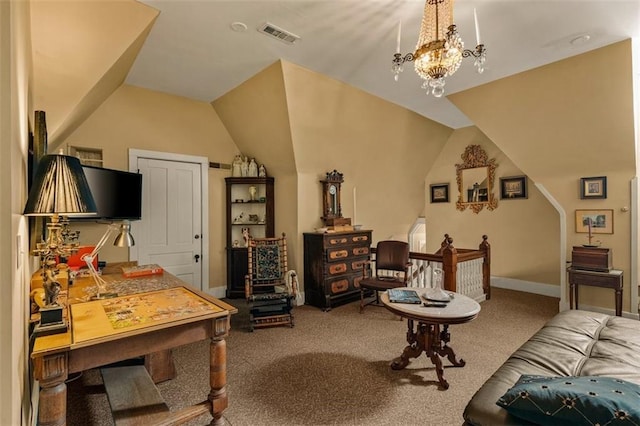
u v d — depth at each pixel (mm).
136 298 1931
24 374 1362
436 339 2387
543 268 4992
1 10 877
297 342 3068
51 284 1426
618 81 3168
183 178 4367
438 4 2350
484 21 2699
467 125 5824
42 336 1342
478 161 5742
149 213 4082
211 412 1748
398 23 2709
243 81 3859
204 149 4559
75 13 2291
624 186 3455
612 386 1127
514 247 5312
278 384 2303
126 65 3115
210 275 4609
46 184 1347
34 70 2270
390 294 2588
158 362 2361
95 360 1375
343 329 3412
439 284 2680
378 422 1883
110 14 2381
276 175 4730
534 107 3768
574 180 3812
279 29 2785
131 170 3914
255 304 3600
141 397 1759
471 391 2201
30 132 1938
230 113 4477
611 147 3439
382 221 5820
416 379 2359
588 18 2678
